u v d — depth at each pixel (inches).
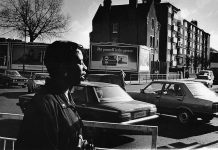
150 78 1772.9
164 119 414.9
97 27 2082.9
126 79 1592.0
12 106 504.7
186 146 269.9
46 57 60.3
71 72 60.6
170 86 394.6
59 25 2005.4
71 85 61.7
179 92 381.4
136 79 1594.5
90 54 1598.2
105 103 286.4
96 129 258.8
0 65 1539.1
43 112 51.8
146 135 305.1
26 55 1512.1
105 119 273.6
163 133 325.1
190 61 3041.3
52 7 1977.1
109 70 1584.6
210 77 1358.3
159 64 1940.2
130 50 1582.2
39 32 1984.5
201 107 356.8
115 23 2031.3
